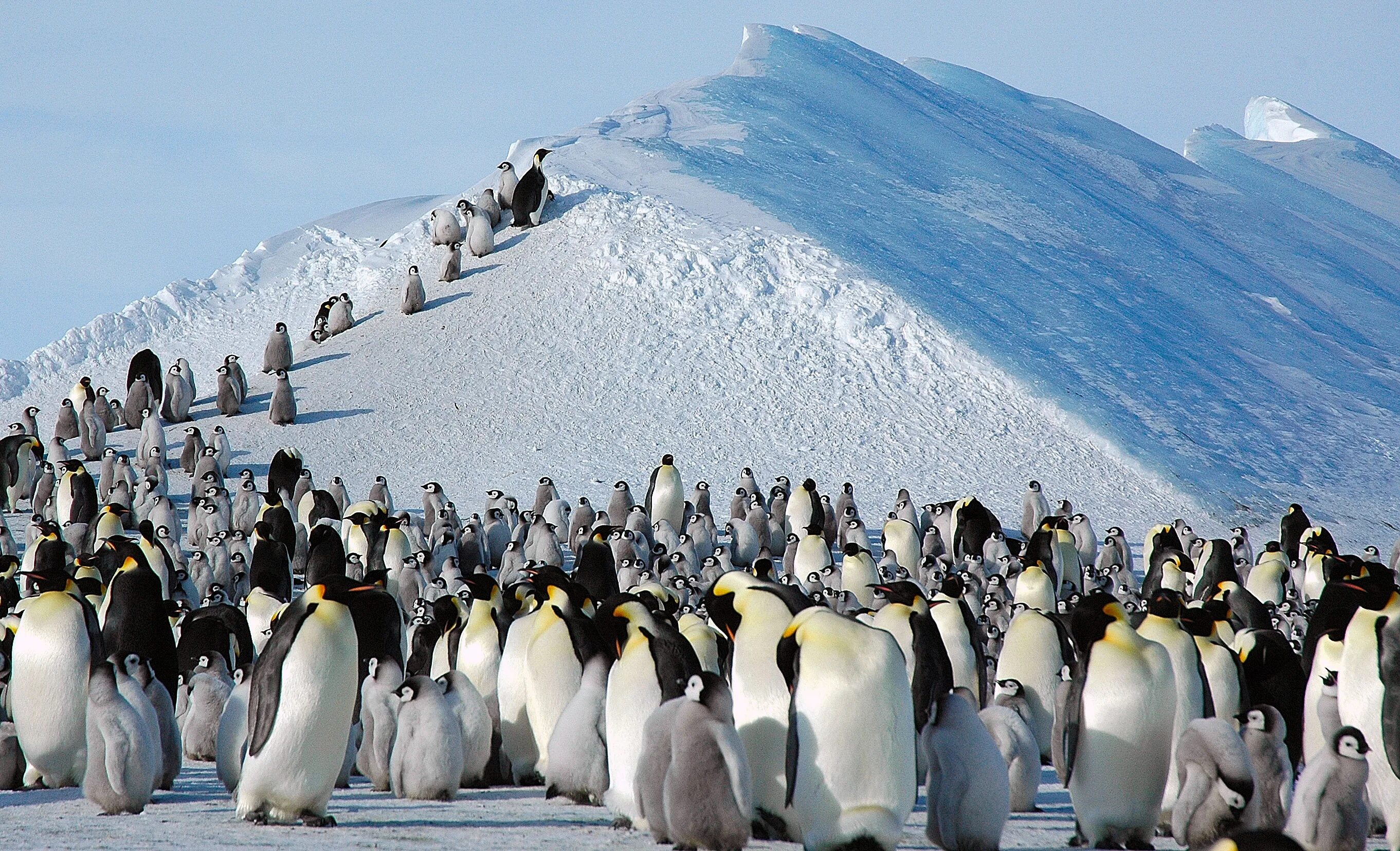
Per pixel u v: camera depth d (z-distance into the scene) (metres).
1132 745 15.30
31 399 114.38
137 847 13.57
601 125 139.88
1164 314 116.31
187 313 127.25
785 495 62.75
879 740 13.38
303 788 15.41
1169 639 17.72
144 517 52.97
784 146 136.25
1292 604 39.94
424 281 102.38
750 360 90.62
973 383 89.69
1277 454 90.69
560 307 95.50
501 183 110.44
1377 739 16.78
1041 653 22.05
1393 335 138.50
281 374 77.69
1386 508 84.06
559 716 18.22
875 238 111.31
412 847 13.62
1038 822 17.53
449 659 21.84
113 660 18.56
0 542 44.88
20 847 13.65
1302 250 167.00
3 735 19.86
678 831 13.62
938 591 25.98
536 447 77.12
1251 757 15.95
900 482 75.69
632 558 46.53
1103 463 82.12
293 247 139.75
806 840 13.63
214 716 22.67
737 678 15.30
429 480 71.38
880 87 173.38
